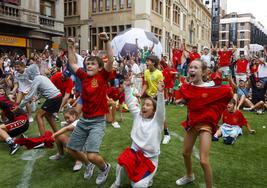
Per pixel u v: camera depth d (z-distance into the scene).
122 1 31.47
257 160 5.10
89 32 32.09
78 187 4.00
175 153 5.36
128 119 8.21
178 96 3.86
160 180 4.22
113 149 5.54
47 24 24.14
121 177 3.79
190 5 48.88
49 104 5.51
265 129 7.40
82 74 4.13
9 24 20.53
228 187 4.05
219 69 12.73
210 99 3.54
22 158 5.06
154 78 6.11
